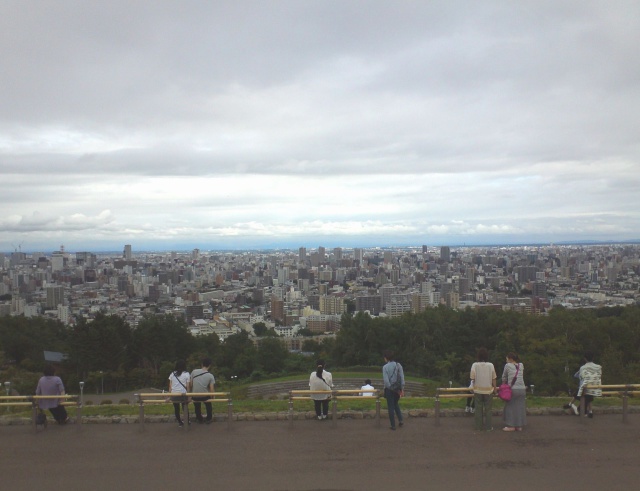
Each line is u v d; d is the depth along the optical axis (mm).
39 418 12656
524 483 9273
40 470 10023
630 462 10250
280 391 42375
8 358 57438
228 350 58531
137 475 9750
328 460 10414
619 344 45000
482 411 12289
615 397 15305
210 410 13094
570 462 10250
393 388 12289
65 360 47688
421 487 9133
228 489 9109
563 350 36344
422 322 59219
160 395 12422
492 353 53531
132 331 55312
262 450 11008
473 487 9109
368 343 59438
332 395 12773
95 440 11734
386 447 11141
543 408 13617
